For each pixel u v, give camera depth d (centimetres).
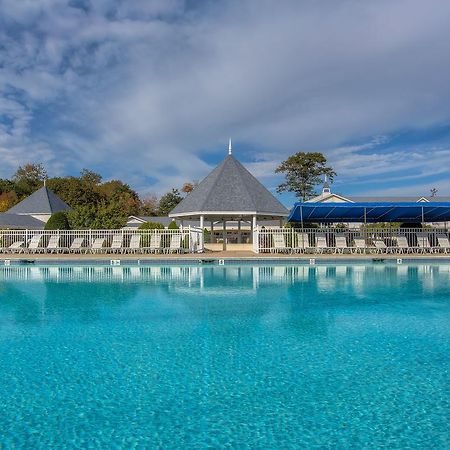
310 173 7588
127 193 8050
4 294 1279
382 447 423
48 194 4806
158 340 786
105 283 1502
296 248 2278
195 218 3241
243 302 1146
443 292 1297
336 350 726
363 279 1578
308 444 429
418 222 2941
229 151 3166
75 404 519
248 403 521
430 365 651
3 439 439
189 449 421
